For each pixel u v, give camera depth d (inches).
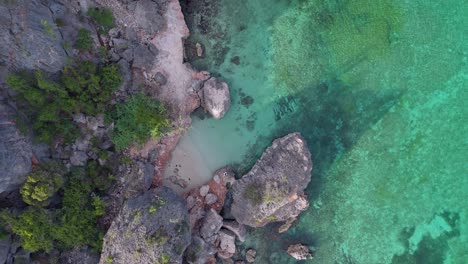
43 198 664.4
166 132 797.9
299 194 798.5
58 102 703.1
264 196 780.6
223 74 830.5
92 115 754.2
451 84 831.7
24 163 663.8
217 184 820.0
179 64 805.9
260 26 827.4
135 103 774.5
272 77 831.1
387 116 832.9
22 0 653.9
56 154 732.0
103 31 767.1
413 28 824.3
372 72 830.5
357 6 823.1
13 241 683.4
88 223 749.3
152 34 791.7
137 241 705.6
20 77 655.1
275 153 798.5
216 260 828.6
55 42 693.9
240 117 831.7
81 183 741.3
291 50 828.0
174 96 805.9
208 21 826.2
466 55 829.2
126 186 776.3
